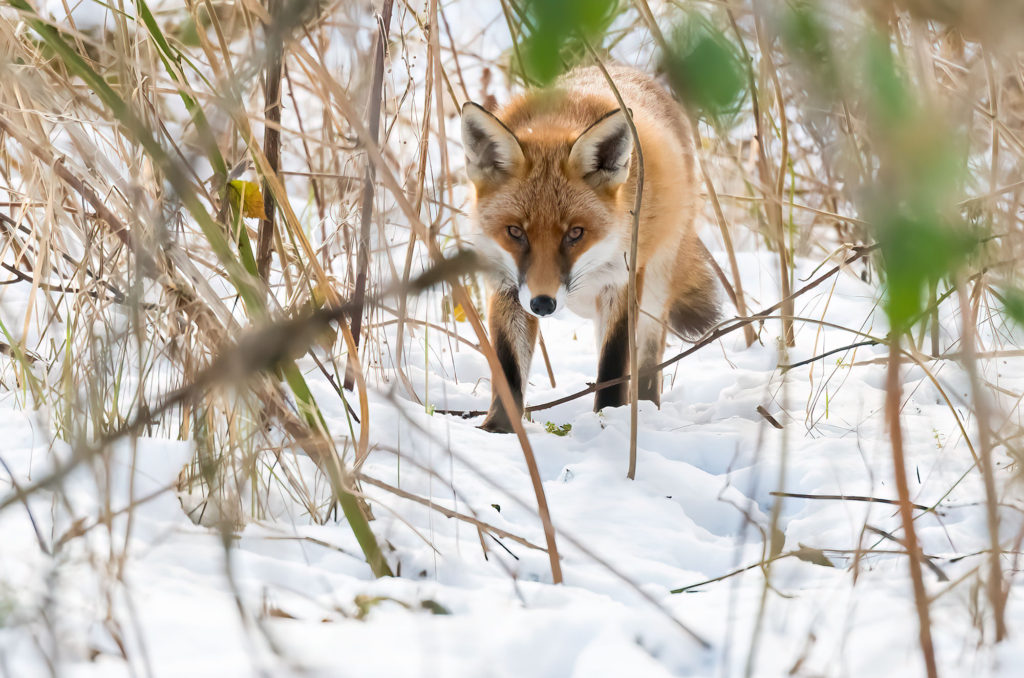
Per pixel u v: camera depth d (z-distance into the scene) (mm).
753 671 4090
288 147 10094
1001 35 1363
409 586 4926
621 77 10320
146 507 5566
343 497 5289
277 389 5418
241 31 6461
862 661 4145
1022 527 4398
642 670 4008
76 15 7262
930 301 3139
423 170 7031
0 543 4812
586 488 6816
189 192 4715
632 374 6844
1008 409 6977
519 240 8586
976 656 4070
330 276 7637
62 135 7348
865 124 2646
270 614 4453
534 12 1550
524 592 5020
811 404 8703
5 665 3555
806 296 11977
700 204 11086
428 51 6133
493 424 8328
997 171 4805
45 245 6176
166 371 7516
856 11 1581
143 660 3721
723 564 5887
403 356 9523
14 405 7023
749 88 1865
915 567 3686
